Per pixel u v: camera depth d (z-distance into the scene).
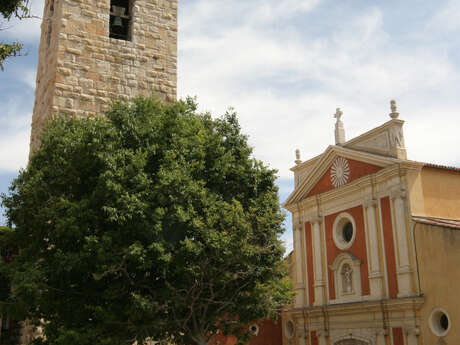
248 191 22.50
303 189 36.25
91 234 18.86
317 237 34.19
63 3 28.12
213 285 20.64
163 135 20.89
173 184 18.92
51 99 27.05
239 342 23.22
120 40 29.33
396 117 29.81
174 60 30.83
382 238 29.19
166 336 21.56
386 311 27.88
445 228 25.47
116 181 18.64
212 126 23.41
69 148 19.73
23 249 20.36
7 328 27.27
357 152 31.50
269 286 21.92
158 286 20.38
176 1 31.80
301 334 34.25
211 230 19.31
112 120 20.81
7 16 14.40
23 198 20.67
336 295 32.03
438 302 25.28
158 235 18.89
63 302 19.36
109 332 19.27
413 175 28.64
